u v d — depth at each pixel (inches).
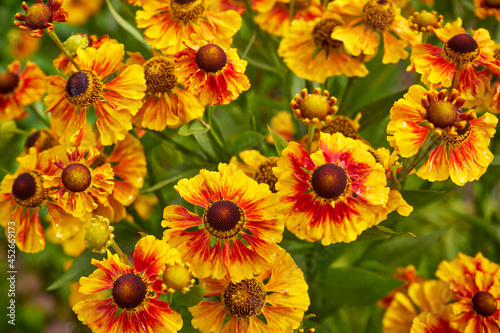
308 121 20.1
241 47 25.2
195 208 21.0
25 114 26.1
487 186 28.0
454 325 22.4
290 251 23.7
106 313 20.4
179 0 22.7
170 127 22.4
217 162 23.5
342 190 20.2
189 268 20.3
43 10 20.9
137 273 20.5
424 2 27.3
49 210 22.4
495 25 26.5
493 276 22.8
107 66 21.7
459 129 20.3
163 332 20.2
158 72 21.9
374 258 26.5
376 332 26.8
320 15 25.3
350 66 23.8
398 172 21.2
